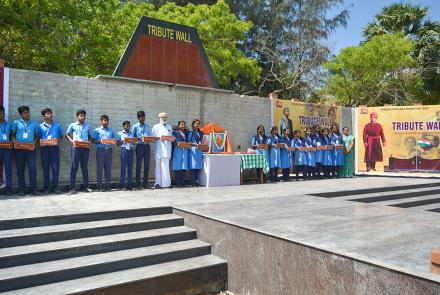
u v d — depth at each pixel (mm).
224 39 19047
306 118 13836
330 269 3900
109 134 8789
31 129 7816
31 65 14664
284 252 4449
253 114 12445
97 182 8719
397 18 22641
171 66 10570
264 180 11484
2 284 4156
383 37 20469
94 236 5438
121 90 9727
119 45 16875
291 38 25703
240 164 10477
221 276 5258
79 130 8320
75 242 5121
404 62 19922
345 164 13578
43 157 8094
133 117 9914
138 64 9969
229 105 11844
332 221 5422
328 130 13945
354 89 21594
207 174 9820
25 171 8312
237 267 5141
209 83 11344
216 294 5176
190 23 18266
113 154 9586
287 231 4793
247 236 4992
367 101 22016
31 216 5426
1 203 6703
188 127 10914
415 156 13875
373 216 5824
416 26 22531
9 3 11984
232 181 10258
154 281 4715
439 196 9820
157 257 5172
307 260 4164
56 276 4469
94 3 15672
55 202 6852
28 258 4652
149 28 10195
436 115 13570
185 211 6238
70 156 8938
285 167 11773
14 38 13516
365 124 14719
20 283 4258
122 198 7465
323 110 14336
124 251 5230
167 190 8969
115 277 4641
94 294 4297
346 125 15039
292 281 4336
